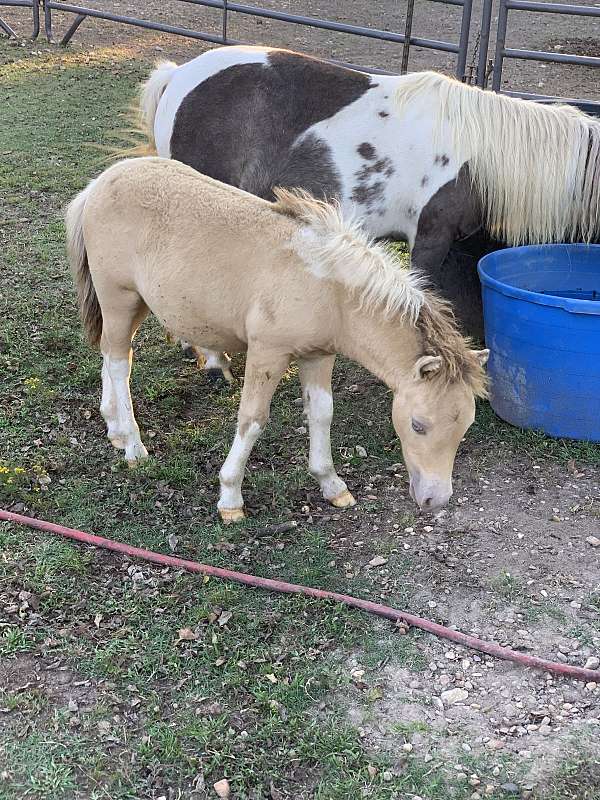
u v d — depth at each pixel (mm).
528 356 3980
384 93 4156
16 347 4742
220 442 4031
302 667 2779
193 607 3014
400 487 3773
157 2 12805
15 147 7629
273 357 3240
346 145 4156
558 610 3066
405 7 13242
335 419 4301
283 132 4234
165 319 3490
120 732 2525
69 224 3732
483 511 3623
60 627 2908
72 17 11836
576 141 4055
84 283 3795
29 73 9578
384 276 3006
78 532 3336
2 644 2816
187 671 2750
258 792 2348
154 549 3316
